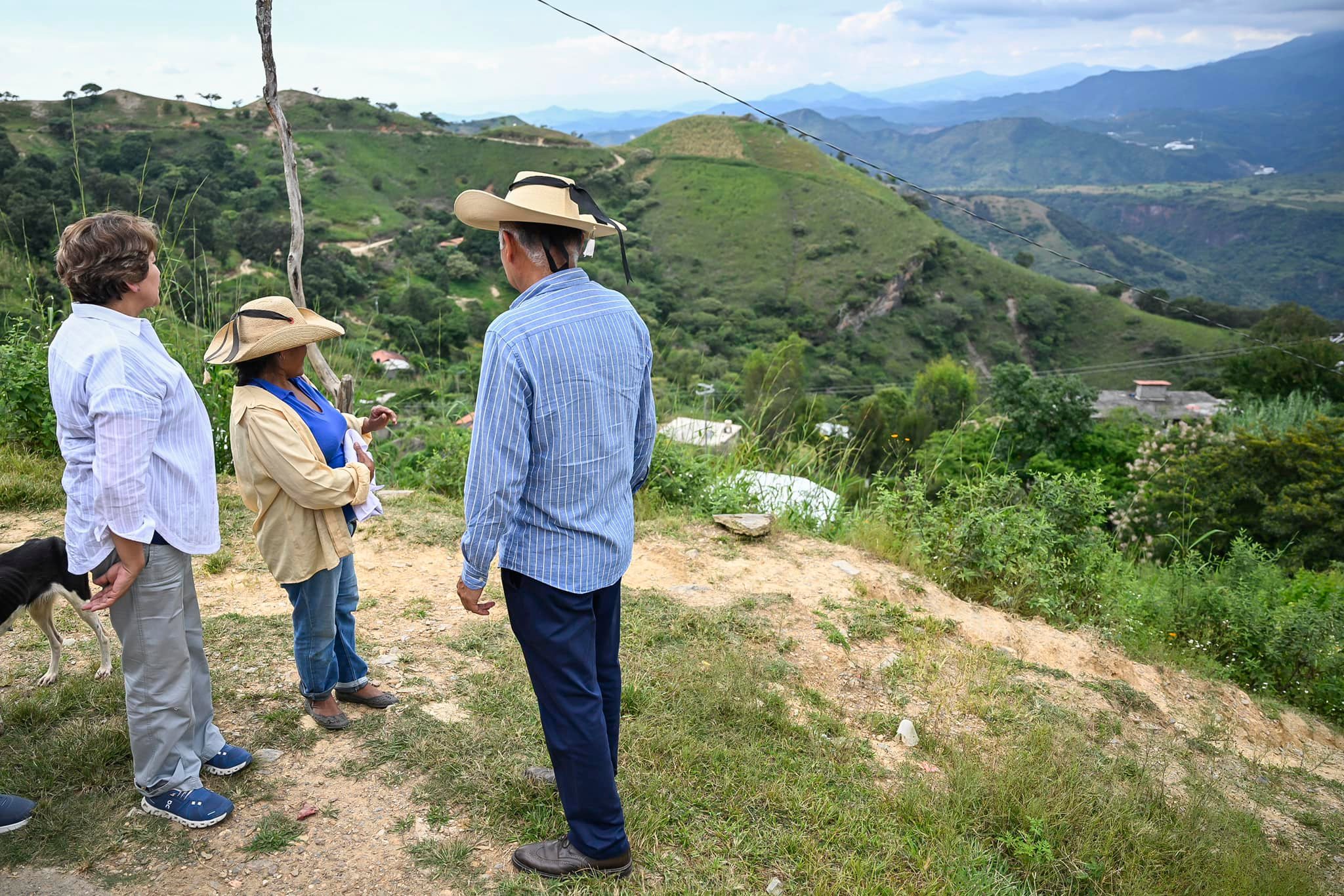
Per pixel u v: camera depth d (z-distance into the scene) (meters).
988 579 5.88
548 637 2.19
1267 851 3.30
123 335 2.11
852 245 120.81
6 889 2.16
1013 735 3.81
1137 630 5.90
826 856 2.67
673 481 6.87
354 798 2.67
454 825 2.59
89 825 2.41
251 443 2.52
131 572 2.11
